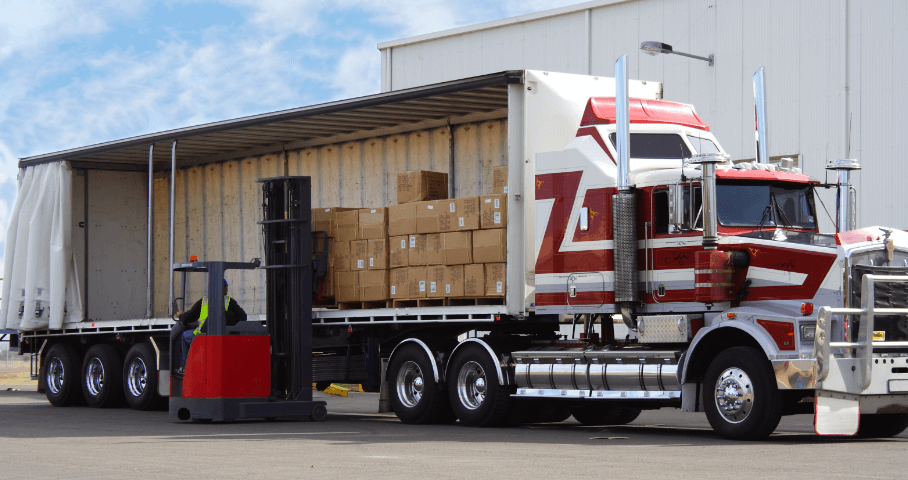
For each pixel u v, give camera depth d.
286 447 10.80
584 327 13.43
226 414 14.45
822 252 11.09
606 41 28.33
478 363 13.86
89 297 20.31
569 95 13.65
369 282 15.03
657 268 12.35
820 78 24.20
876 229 11.23
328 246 15.70
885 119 23.14
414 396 14.66
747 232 11.98
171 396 15.61
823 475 7.91
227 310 15.28
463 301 14.26
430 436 12.27
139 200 21.12
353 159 17.19
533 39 29.95
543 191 13.26
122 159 19.98
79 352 20.20
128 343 19.28
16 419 16.22
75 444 11.45
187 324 15.80
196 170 20.08
